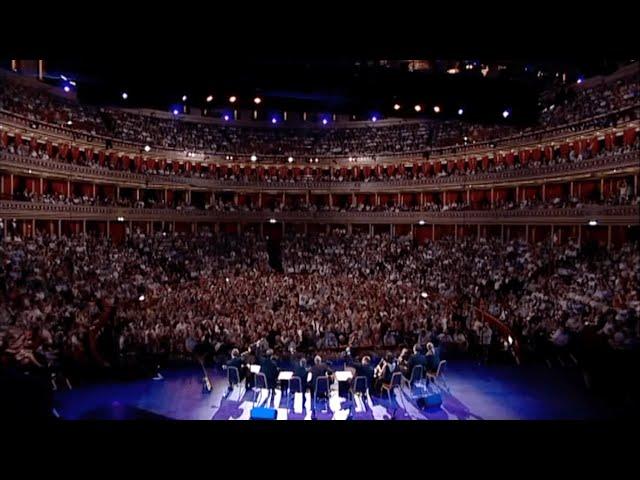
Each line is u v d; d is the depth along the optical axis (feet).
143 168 158.92
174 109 59.31
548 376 60.03
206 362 64.54
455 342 69.00
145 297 94.43
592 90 119.96
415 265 125.49
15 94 118.21
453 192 157.48
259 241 156.46
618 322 63.21
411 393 54.70
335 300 88.94
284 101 59.62
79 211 126.21
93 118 142.31
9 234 108.99
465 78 62.75
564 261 103.65
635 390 51.55
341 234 161.48
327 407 50.88
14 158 108.78
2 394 26.71
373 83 59.26
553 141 127.24
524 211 125.49
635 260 90.84
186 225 163.73
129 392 54.49
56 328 66.03
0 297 74.02
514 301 86.53
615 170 107.45
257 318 73.46
